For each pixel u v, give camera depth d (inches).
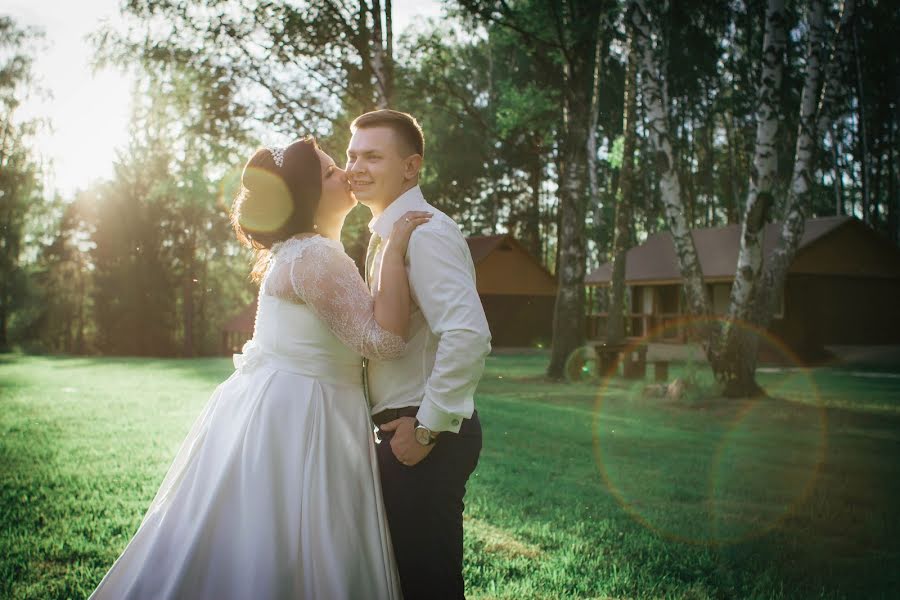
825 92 461.4
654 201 1307.8
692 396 466.3
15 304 1717.5
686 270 484.7
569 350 619.2
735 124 1453.0
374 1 547.8
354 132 106.2
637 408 428.1
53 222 1689.2
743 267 464.8
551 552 163.8
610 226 1517.0
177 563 90.0
